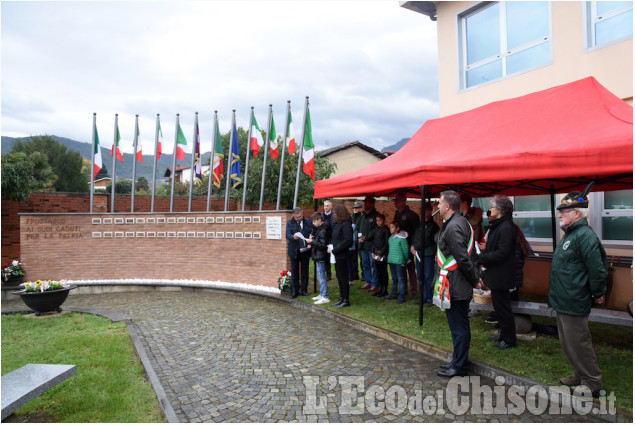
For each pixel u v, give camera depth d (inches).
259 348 222.1
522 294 318.3
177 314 311.9
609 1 291.0
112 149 475.8
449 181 219.5
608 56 288.2
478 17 383.6
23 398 136.4
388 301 305.1
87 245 458.9
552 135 206.7
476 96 378.0
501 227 192.1
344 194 293.9
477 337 215.6
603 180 229.9
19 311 337.1
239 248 412.5
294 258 339.3
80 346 231.9
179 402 158.9
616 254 287.9
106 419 146.0
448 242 167.8
